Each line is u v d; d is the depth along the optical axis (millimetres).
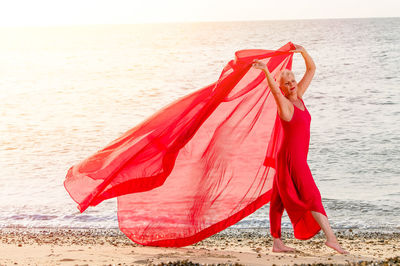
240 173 6758
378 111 22344
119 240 8438
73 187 6422
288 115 5996
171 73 39094
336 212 10695
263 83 6672
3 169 14547
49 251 6973
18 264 5887
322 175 13734
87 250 7008
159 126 6469
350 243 8281
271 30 100875
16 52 63094
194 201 6734
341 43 59188
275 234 6660
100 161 6484
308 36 74750
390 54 45094
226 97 6453
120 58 51625
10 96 30031
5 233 9125
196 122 6383
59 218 10312
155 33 112625
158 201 6746
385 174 13703
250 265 5699
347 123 20234
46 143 18062
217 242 8305
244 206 6777
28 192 12305
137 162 6398
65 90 32062
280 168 6113
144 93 30172
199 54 53094
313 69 6430
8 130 20469
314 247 7770
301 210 6051
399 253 7180
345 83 30344
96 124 21484
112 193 6477
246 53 6324
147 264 5770
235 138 6742
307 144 6145
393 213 10562
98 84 34438
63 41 88812
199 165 6715
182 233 6758
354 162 14961
